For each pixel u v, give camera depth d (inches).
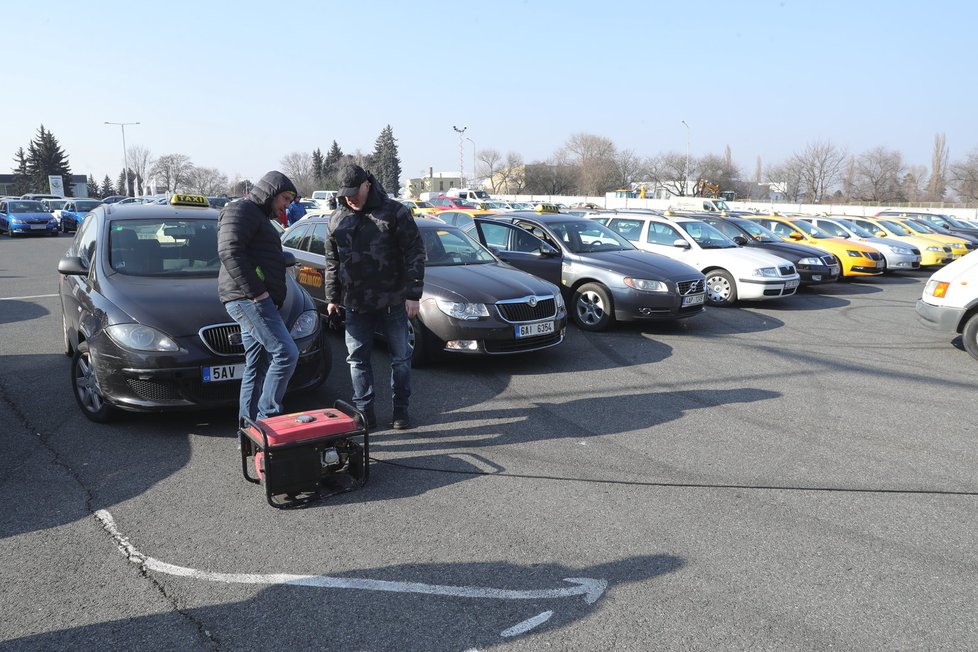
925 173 3213.6
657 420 216.8
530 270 378.6
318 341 215.5
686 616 115.1
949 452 191.9
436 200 1839.3
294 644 107.5
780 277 447.2
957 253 779.4
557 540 140.3
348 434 159.8
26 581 124.0
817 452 191.0
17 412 215.6
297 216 695.7
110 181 4667.8
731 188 3420.3
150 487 163.8
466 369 277.6
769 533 144.1
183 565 130.1
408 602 118.9
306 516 149.9
